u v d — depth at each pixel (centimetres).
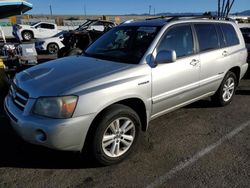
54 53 1548
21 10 743
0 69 640
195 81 448
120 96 332
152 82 371
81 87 310
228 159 358
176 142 404
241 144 399
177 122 474
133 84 346
